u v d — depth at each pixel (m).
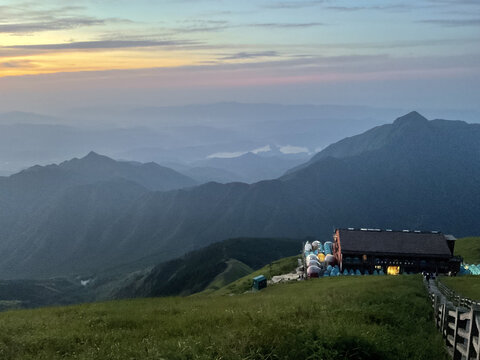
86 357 12.06
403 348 15.05
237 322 16.44
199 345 12.37
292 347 12.56
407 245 93.94
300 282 72.12
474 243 115.50
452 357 15.38
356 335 13.84
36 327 18.39
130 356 11.92
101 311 25.55
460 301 22.41
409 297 28.77
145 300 36.88
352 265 94.12
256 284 71.75
